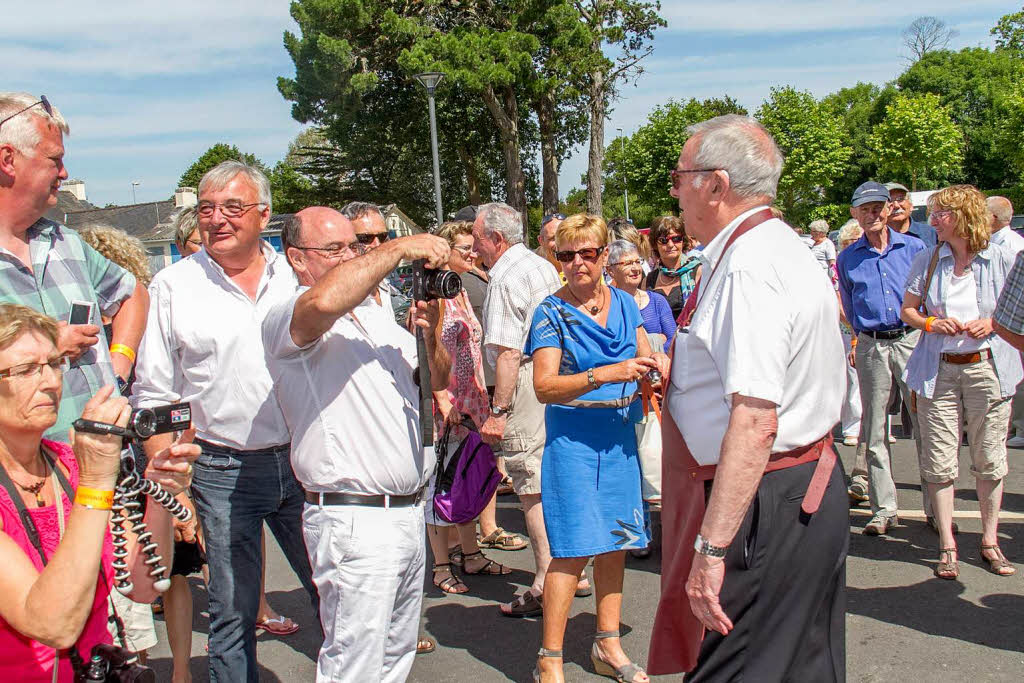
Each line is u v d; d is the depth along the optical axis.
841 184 78.19
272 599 4.88
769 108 63.25
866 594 4.37
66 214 47.38
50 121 2.87
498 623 4.38
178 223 4.56
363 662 2.68
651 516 5.93
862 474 5.84
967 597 4.25
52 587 1.79
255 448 3.18
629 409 3.60
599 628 3.69
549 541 3.52
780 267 2.30
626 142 62.31
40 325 2.02
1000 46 79.50
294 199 48.91
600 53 32.50
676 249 5.84
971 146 73.12
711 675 2.44
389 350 2.84
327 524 2.71
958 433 4.48
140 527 2.16
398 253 2.56
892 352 5.09
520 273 4.13
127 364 3.44
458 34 31.56
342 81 34.00
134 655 2.12
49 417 2.01
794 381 2.33
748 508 2.34
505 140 34.06
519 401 4.21
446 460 4.57
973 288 4.34
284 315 2.67
